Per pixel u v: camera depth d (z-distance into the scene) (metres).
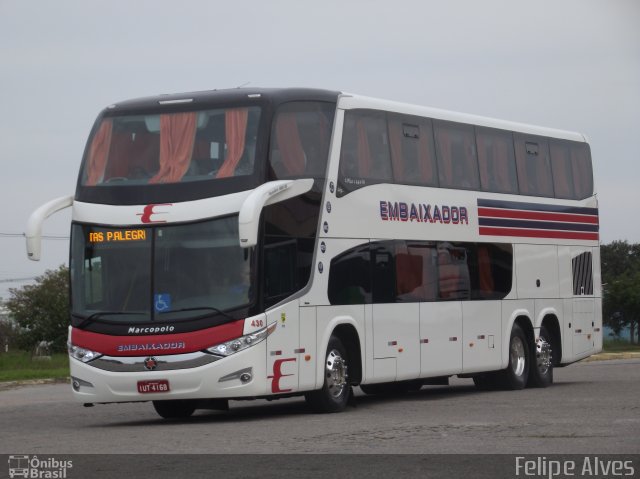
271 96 18.53
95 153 18.97
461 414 17.80
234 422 17.81
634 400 19.94
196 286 17.75
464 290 23.19
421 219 21.95
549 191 26.42
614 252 130.88
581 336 27.38
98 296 18.17
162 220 18.03
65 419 20.02
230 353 17.48
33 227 18.73
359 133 20.36
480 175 24.02
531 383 25.66
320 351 18.95
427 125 22.45
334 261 19.39
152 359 17.67
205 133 18.47
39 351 82.19
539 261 25.83
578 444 12.91
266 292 17.80
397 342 21.03
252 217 17.23
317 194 19.06
